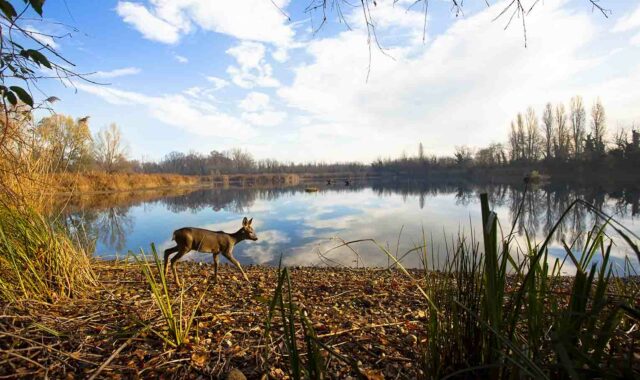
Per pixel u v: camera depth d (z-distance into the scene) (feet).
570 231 45.03
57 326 10.37
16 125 10.21
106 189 128.77
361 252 36.19
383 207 82.38
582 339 4.68
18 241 13.17
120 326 10.80
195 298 14.96
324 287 18.21
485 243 4.77
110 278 17.34
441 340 6.95
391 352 10.11
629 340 5.90
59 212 16.24
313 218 64.03
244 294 16.11
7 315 9.91
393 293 16.70
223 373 8.79
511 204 84.58
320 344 5.08
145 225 55.26
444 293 7.54
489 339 5.65
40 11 5.76
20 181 13.93
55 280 13.58
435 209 76.54
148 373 8.65
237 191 162.50
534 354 5.04
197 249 17.71
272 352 9.83
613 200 85.97
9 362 8.30
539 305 5.59
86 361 8.87
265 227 54.08
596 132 175.42
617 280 7.68
